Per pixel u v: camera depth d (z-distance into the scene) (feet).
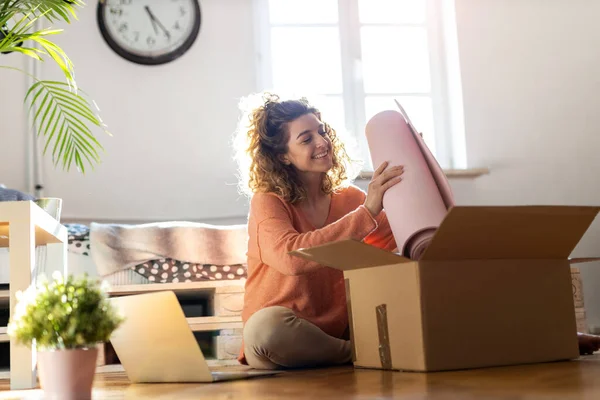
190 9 13.15
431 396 3.49
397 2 14.24
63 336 3.89
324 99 13.79
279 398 3.79
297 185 6.84
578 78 13.74
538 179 13.44
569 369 4.52
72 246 9.46
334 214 7.06
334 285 6.72
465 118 13.46
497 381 4.01
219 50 13.28
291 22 13.87
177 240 9.39
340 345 6.43
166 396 4.25
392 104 13.98
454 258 4.86
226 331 8.85
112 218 12.48
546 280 5.16
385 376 4.72
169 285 9.02
